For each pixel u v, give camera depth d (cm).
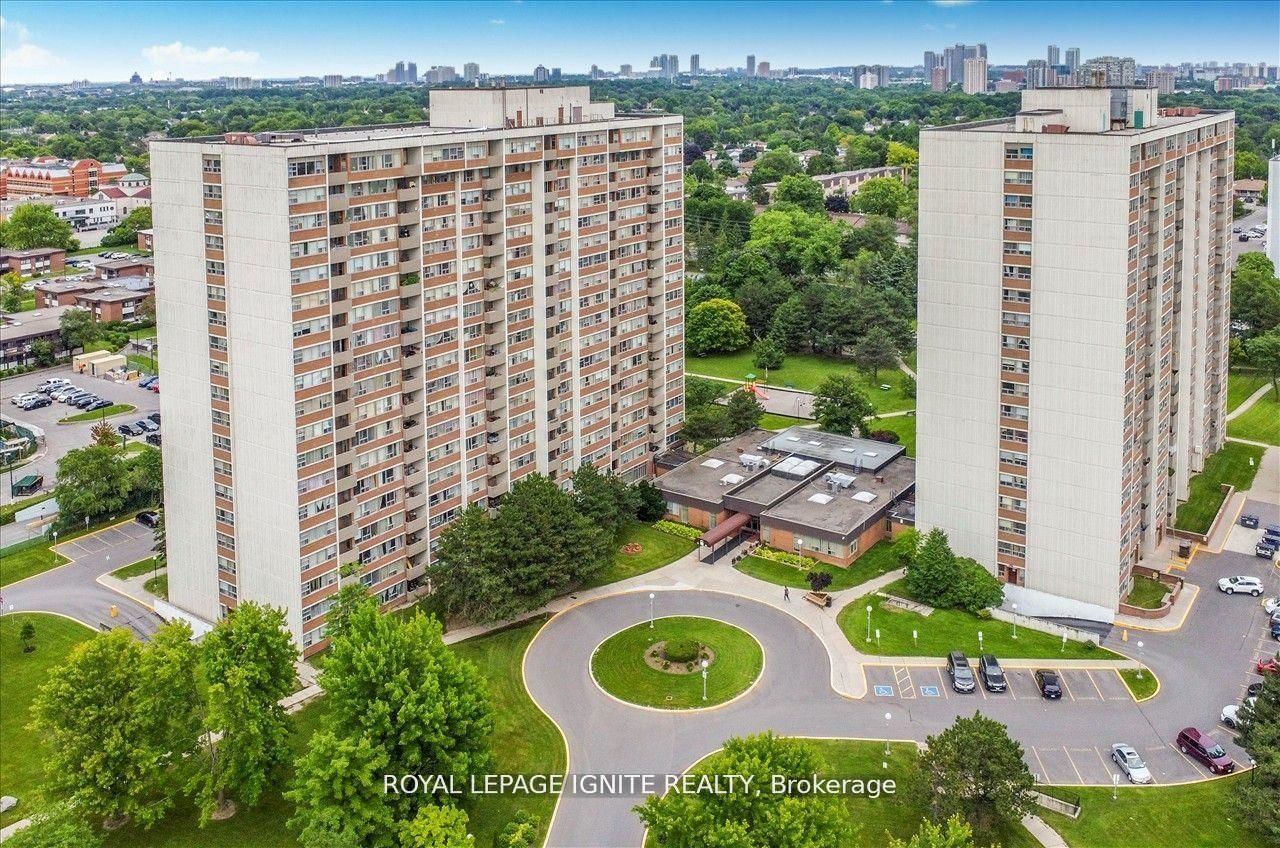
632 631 13375
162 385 13412
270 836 10000
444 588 13338
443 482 14475
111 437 18512
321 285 12225
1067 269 12631
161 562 15212
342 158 12306
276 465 12456
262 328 12181
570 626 13512
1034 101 13812
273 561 12794
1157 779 10506
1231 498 16900
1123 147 11969
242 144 12038
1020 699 11888
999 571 14012
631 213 16962
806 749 9006
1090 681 12194
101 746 9744
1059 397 13025
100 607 14238
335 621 12125
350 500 13112
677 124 17475
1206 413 18062
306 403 12294
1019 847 9562
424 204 13462
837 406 19250
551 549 13638
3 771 10956
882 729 11350
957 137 12988
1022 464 13488
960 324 13525
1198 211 15912
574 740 11250
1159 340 13950
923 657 12725
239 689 9912
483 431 14975
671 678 12344
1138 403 13650
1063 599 13550
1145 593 14038
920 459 14262
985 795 9462
